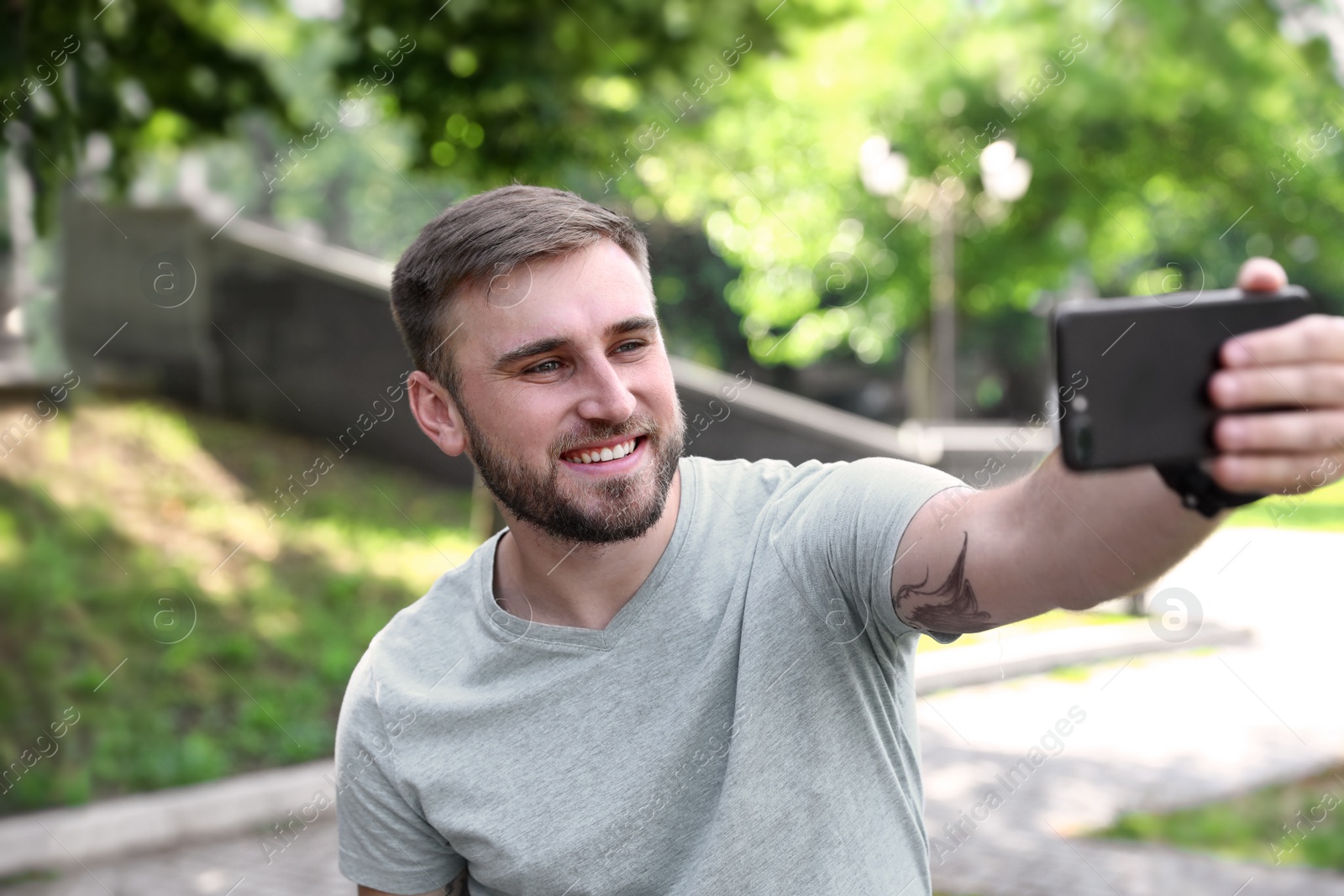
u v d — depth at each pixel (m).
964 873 3.32
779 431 7.41
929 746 4.48
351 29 4.52
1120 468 0.77
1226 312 0.76
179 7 4.36
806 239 7.61
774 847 1.11
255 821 3.82
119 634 4.61
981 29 7.34
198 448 6.25
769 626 1.13
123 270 6.35
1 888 3.32
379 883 1.33
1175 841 3.46
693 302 8.60
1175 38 7.01
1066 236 8.15
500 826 1.18
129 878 3.38
